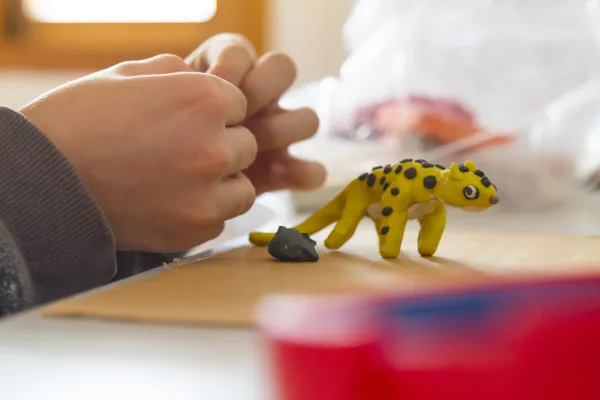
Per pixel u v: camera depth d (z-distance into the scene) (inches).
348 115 31.4
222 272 15.1
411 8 31.9
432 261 16.3
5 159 14.9
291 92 36.3
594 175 29.6
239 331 11.4
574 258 16.5
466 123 27.1
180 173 15.8
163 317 11.8
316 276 14.9
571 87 29.5
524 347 6.8
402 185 16.7
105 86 16.0
